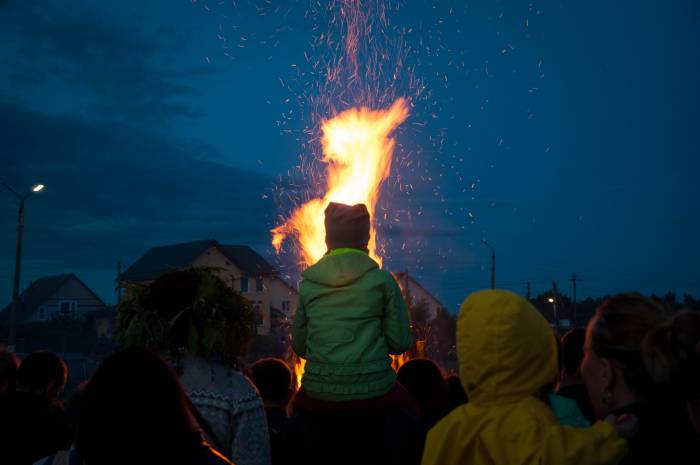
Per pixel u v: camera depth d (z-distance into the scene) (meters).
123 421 2.24
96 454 2.25
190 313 3.49
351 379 3.79
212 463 2.32
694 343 2.40
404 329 3.99
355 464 3.78
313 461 3.83
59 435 4.65
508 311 2.52
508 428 2.45
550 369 2.56
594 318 2.59
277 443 3.96
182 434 2.32
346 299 3.88
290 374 4.93
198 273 3.62
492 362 2.51
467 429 2.54
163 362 2.39
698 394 2.37
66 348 66.56
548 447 2.34
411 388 4.66
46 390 4.75
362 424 3.80
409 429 3.81
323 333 3.87
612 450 2.32
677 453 2.33
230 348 3.58
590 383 2.56
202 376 3.47
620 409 2.48
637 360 2.44
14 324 29.91
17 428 4.52
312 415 3.88
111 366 2.32
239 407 3.44
